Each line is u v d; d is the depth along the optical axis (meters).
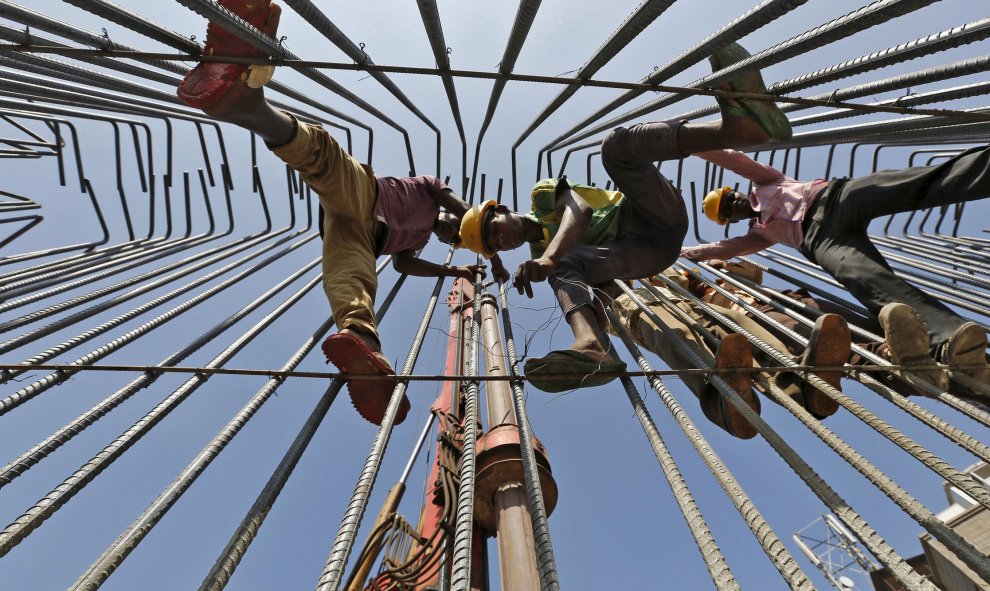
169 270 4.62
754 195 4.93
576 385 2.76
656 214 3.76
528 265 3.05
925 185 3.59
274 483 1.92
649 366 2.70
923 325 2.81
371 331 2.97
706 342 4.26
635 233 3.93
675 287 4.93
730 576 1.52
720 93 2.16
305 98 4.23
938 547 8.34
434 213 4.38
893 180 3.69
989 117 2.32
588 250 3.72
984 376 2.85
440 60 2.35
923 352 2.85
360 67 1.88
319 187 3.55
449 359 5.10
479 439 3.52
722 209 5.18
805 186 4.46
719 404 3.21
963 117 2.31
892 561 1.54
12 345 2.86
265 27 2.02
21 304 3.64
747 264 5.56
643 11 1.70
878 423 2.25
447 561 3.22
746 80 2.50
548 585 1.59
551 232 3.71
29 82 3.50
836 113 3.08
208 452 1.99
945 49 1.69
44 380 2.23
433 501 4.09
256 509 1.79
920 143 4.09
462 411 4.71
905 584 1.49
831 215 4.05
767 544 1.62
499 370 3.88
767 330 4.41
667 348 4.23
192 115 5.80
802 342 3.26
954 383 2.98
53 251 5.54
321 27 1.79
